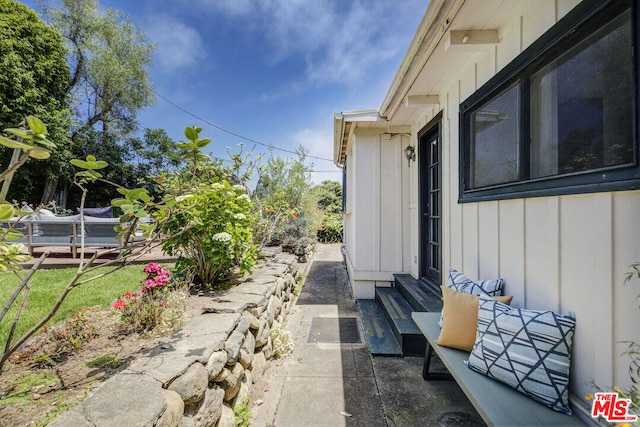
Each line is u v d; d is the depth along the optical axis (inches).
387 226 170.7
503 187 77.7
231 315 78.9
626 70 44.6
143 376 47.9
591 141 50.9
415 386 86.4
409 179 169.6
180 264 110.3
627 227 45.5
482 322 64.6
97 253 54.7
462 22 76.7
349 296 187.0
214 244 103.3
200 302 92.2
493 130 82.9
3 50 372.5
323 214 419.5
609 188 47.3
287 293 155.3
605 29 48.1
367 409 76.8
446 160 117.6
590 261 51.8
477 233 92.9
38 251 232.4
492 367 59.1
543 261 63.5
